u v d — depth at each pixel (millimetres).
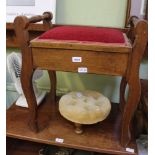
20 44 663
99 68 645
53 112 985
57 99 1111
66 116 798
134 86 654
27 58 678
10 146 1073
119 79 1137
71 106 834
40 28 984
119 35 704
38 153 1042
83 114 786
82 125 868
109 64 634
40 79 1228
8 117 950
